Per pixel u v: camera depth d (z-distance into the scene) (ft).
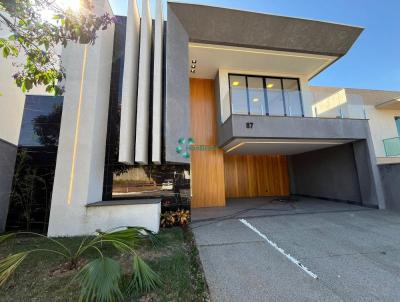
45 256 10.71
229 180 37.01
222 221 19.40
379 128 35.32
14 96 18.56
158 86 18.86
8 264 7.42
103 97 18.20
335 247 12.62
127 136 16.61
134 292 7.43
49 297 7.18
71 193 14.65
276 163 39.32
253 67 28.50
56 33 9.40
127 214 15.08
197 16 21.76
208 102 30.32
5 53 10.13
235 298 7.63
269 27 23.22
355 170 25.85
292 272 9.59
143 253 11.46
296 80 30.40
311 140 23.80
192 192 27.55
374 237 14.29
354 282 8.70
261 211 23.59
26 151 18.44
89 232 14.43
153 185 19.38
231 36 23.47
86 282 6.22
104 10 17.87
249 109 22.50
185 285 8.14
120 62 20.93
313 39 24.59
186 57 22.35
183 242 13.60
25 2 8.39
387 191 22.76
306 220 19.10
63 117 15.48
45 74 10.71
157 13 19.69
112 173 18.92
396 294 7.84
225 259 11.03
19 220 17.33
